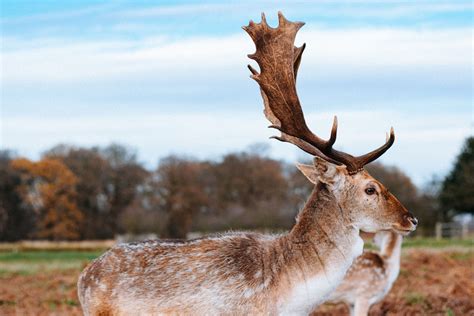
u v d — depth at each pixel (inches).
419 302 695.1
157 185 2411.4
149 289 374.0
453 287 767.1
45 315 690.2
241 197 2380.7
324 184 379.9
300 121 390.6
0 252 1791.3
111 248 391.9
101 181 2529.5
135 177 2524.6
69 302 757.9
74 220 2495.1
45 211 2486.5
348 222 376.5
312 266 370.6
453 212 2397.9
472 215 2449.6
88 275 384.2
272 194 2325.3
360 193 376.5
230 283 369.7
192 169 2425.0
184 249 380.5
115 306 376.8
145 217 2397.9
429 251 1150.3
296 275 369.4
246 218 2206.0
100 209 2534.5
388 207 375.6
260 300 367.6
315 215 377.1
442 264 1003.9
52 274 1064.8
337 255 373.4
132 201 2513.5
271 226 2145.7
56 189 2481.5
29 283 951.0
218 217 2343.8
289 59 399.2
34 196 2488.9
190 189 2381.9
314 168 381.4
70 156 2591.0
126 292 375.6
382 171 2053.4
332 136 380.2
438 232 1978.3
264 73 399.2
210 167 2439.7
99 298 378.3
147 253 381.4
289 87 395.5
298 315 372.2
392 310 667.4
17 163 2486.5
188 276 372.5
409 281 842.8
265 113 414.3
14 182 2472.9
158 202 2404.0
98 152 2586.1
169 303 372.2
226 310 369.1
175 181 2386.8
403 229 374.9
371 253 615.2
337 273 373.1
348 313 653.3
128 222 2391.7
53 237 2476.6
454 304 674.8
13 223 2461.9
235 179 2379.4
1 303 780.6
